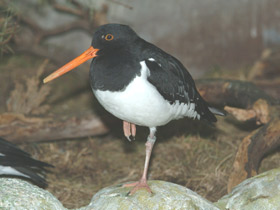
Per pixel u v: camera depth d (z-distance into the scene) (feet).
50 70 42.14
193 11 42.32
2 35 31.30
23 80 39.93
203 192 27.30
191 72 43.09
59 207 21.63
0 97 38.17
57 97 40.47
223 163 29.84
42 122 30.96
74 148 33.30
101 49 22.06
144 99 20.79
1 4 37.14
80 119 31.27
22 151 26.13
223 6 42.16
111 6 41.83
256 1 41.98
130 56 21.08
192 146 32.04
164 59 22.15
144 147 33.09
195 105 24.26
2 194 20.71
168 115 22.45
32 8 43.24
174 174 29.40
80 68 42.16
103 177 29.96
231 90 29.43
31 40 41.88
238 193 22.26
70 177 29.94
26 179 28.09
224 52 42.96
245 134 32.89
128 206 20.43
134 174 29.94
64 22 43.80
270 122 25.13
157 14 42.39
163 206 20.40
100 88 21.03
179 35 42.78
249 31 42.57
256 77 40.98
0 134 30.53
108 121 31.22
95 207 21.15
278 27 42.29
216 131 33.30
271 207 20.89
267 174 22.44
